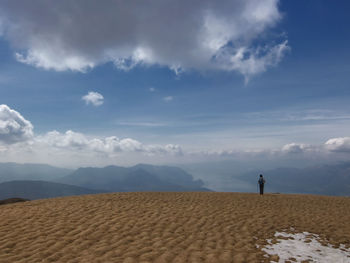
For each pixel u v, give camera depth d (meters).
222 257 8.82
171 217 14.36
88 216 14.04
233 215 15.49
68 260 8.27
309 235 12.34
